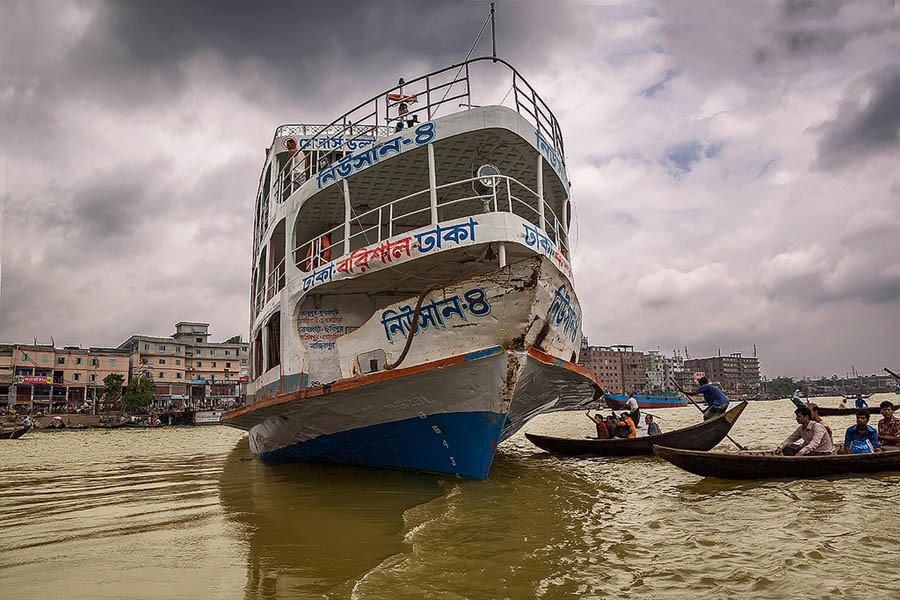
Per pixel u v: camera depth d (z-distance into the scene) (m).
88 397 72.12
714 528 6.55
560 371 10.06
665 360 155.50
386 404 9.67
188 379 77.25
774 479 9.62
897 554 5.35
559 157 12.27
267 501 9.12
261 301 15.73
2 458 21.36
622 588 4.64
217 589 4.93
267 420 12.45
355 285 11.09
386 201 12.96
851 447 10.94
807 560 5.20
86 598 4.77
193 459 19.11
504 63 10.41
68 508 9.51
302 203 11.89
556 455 15.27
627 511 7.59
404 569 5.18
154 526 7.71
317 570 5.40
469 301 8.85
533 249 9.48
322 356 11.45
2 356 68.06
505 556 5.56
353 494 9.25
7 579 5.32
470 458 9.54
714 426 13.32
